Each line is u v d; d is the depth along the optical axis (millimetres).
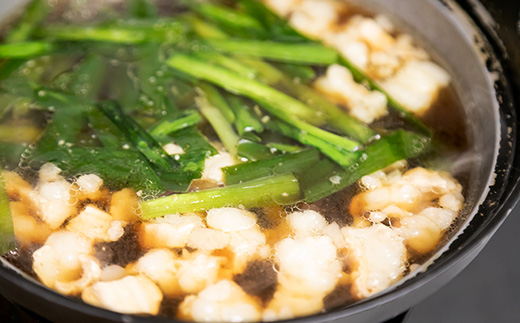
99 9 427
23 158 360
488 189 345
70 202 347
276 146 369
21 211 345
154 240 338
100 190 351
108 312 297
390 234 342
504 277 370
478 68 391
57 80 390
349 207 350
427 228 342
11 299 323
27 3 424
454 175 362
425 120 383
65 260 331
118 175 355
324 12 426
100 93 387
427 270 316
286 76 397
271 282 330
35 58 400
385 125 378
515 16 381
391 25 427
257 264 334
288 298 325
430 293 327
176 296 327
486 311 364
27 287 302
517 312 364
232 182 355
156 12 426
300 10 428
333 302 325
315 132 371
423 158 368
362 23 416
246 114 379
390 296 305
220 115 379
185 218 343
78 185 351
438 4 409
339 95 389
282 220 345
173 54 401
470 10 402
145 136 369
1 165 358
